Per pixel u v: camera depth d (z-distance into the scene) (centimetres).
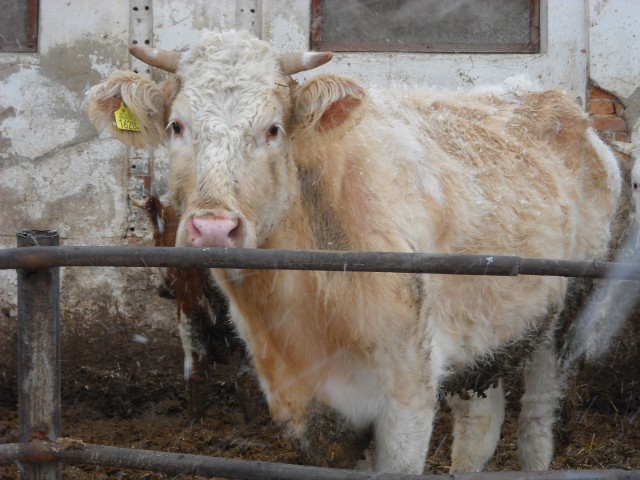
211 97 355
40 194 717
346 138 396
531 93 526
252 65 363
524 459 536
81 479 552
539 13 712
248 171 349
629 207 613
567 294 527
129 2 707
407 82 706
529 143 495
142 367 711
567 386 545
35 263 288
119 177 716
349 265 281
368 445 412
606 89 700
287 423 402
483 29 716
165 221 629
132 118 389
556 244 486
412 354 387
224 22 707
